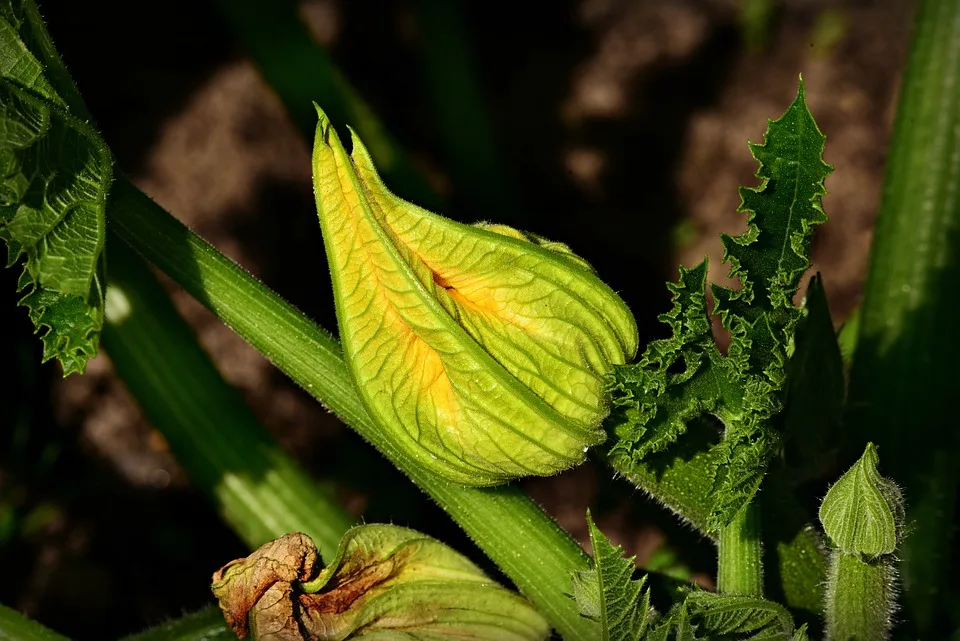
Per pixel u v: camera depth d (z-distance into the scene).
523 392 0.58
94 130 0.58
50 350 0.58
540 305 0.58
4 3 0.57
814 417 0.65
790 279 0.59
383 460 1.01
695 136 1.10
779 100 1.10
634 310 1.04
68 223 0.58
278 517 0.75
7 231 0.58
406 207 0.58
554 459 0.59
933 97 0.73
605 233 1.08
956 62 0.73
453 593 0.62
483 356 0.58
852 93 1.08
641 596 0.59
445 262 0.58
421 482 0.63
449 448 0.59
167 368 0.74
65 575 0.96
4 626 0.65
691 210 1.08
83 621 0.95
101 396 1.04
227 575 0.61
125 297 0.74
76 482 1.01
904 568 0.71
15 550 0.97
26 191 0.57
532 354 0.58
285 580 0.60
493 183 1.00
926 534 0.71
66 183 0.58
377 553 0.61
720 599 0.59
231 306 0.62
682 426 0.59
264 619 0.60
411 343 0.58
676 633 0.60
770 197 0.59
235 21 0.79
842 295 1.02
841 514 0.59
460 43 0.98
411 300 0.58
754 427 0.59
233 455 0.75
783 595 0.66
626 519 0.94
